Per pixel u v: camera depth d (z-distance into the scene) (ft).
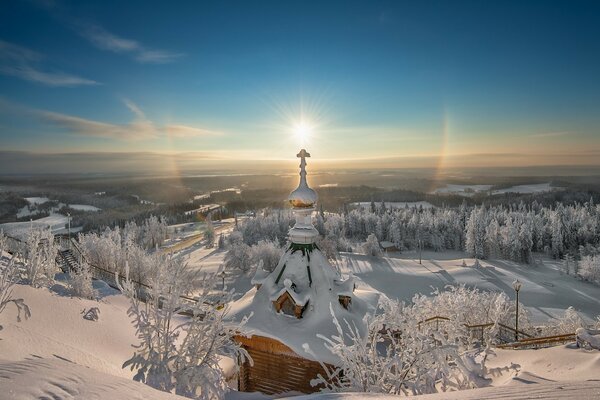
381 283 232.32
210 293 37.91
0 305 35.78
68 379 17.12
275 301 38.78
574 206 514.68
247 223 356.18
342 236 362.74
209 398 32.27
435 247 371.15
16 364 18.75
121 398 16.10
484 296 80.18
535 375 31.22
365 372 27.89
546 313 177.88
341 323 36.91
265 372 38.60
